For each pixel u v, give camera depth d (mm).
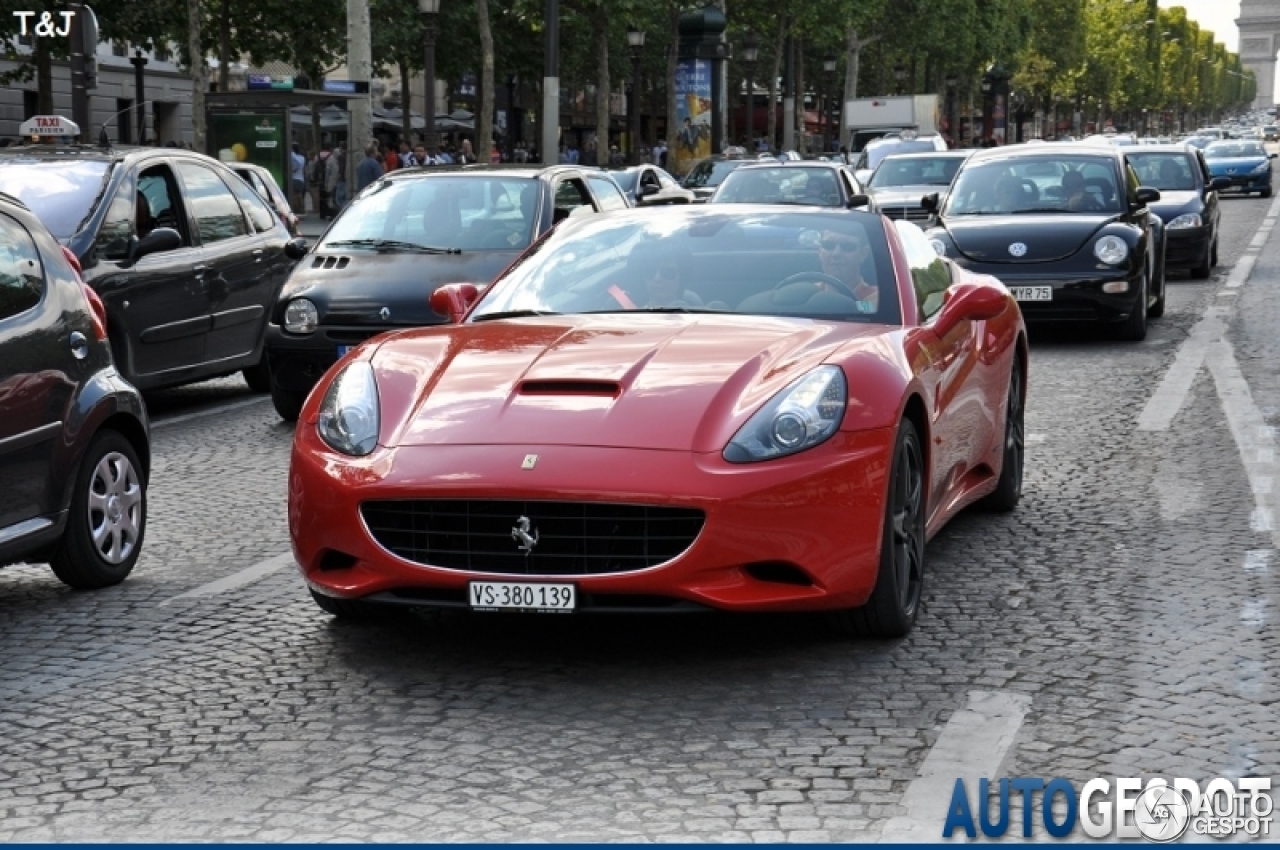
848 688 5543
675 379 5875
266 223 13922
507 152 71500
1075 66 123875
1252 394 12539
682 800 4531
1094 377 13734
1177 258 23203
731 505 5488
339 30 48531
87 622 6648
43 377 6938
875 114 60969
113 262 11859
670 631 6289
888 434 5844
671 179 30984
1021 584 6980
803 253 7043
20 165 12273
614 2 50156
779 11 66500
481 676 5754
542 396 5855
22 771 4855
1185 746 4934
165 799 4598
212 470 10383
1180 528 8047
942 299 7355
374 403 5980
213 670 5887
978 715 5230
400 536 5715
